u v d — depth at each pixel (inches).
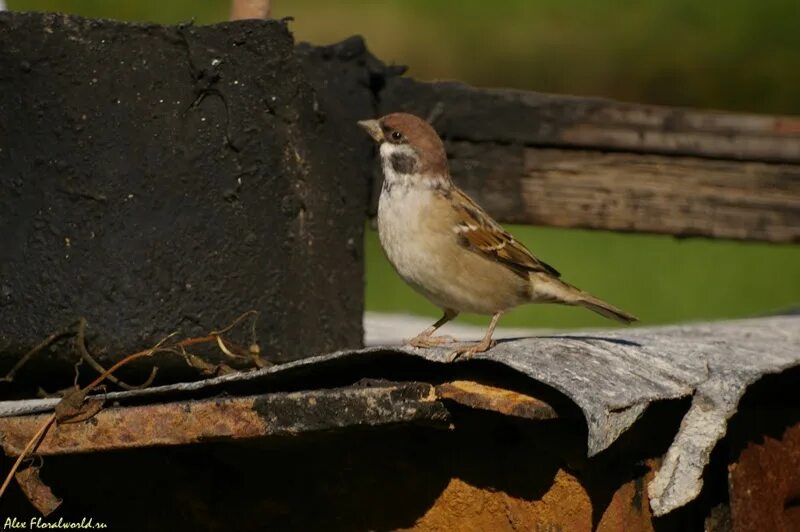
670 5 987.3
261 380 285.9
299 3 1011.3
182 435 282.2
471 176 445.7
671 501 274.5
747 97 919.0
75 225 327.0
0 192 328.8
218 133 334.6
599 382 273.9
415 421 272.7
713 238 457.7
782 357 330.3
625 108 450.9
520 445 289.6
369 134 382.6
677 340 360.2
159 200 330.6
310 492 309.9
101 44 328.2
